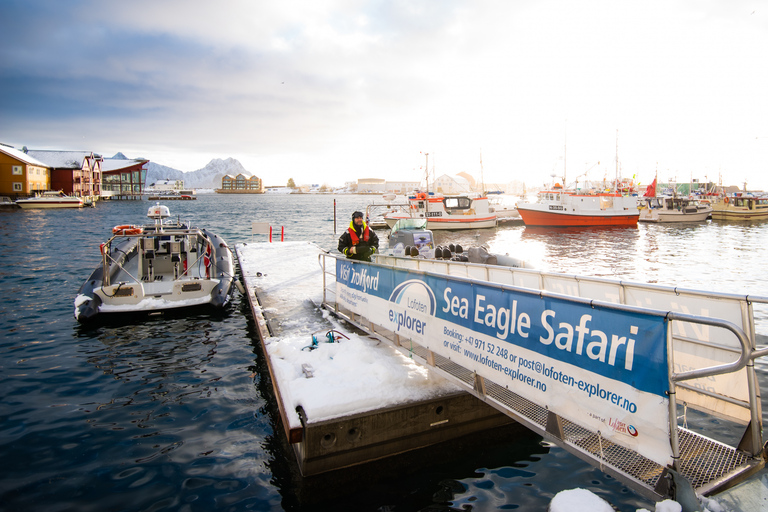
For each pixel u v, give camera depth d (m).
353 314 7.00
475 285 4.04
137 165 113.25
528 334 3.47
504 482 4.27
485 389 4.11
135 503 3.93
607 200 39.28
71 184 72.06
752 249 24.00
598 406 2.91
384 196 65.94
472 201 39.06
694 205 48.69
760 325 9.17
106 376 6.74
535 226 39.03
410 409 4.59
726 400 3.33
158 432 5.16
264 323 7.32
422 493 4.13
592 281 4.44
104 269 9.39
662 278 15.58
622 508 3.84
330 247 22.61
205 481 4.27
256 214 60.91
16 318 9.52
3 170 62.25
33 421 5.36
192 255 12.26
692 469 2.97
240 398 6.09
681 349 3.65
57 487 4.13
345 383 4.77
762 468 3.00
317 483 4.26
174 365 7.21
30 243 22.67
